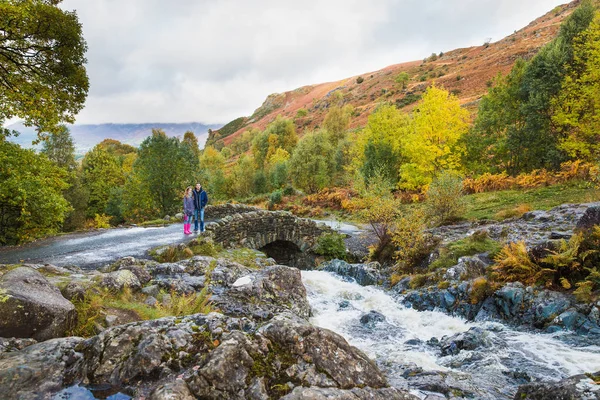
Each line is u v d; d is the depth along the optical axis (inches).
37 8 528.7
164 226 800.9
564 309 309.6
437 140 1085.1
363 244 818.8
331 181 2049.7
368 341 329.1
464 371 243.1
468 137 1250.0
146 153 1240.2
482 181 1038.4
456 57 5905.5
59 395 131.0
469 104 3009.4
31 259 468.8
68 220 1414.9
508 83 1253.7
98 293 262.8
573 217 527.2
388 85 5738.2
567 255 334.6
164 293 323.9
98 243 584.1
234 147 5492.1
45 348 152.9
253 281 369.4
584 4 1088.2
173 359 145.2
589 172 786.2
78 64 632.4
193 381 130.0
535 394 161.8
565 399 146.4
